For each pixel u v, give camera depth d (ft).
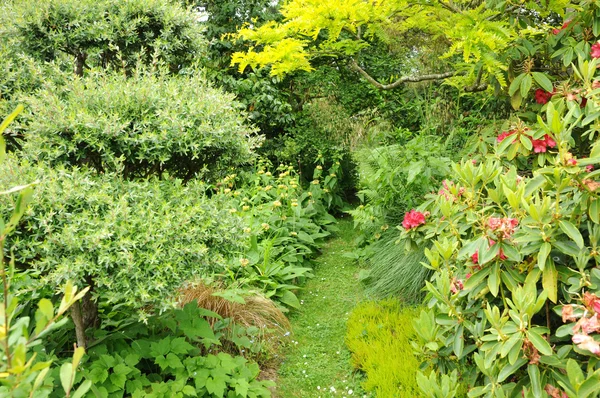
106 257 7.75
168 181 9.45
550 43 10.11
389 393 9.34
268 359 11.53
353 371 11.07
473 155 11.84
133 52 11.97
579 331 5.74
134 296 8.05
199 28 12.39
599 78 7.72
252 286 13.91
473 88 11.98
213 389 8.59
